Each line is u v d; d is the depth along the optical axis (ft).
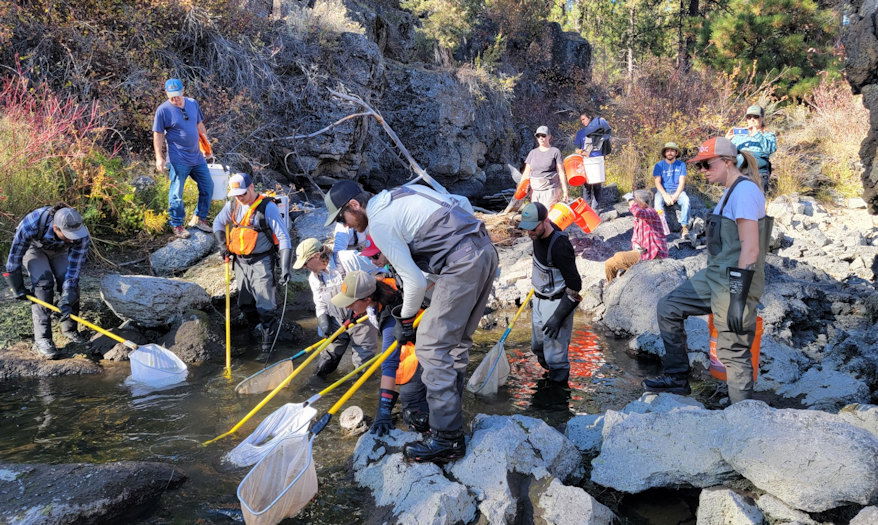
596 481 11.73
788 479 10.21
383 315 13.44
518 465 11.44
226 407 15.25
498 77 53.62
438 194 11.18
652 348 18.81
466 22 50.90
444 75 44.52
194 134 24.35
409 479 11.09
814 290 21.98
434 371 11.20
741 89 54.03
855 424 11.84
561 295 16.29
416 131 43.34
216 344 19.31
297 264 16.29
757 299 12.99
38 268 18.16
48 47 29.22
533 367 17.95
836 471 9.88
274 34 36.88
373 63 39.17
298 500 10.69
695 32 72.54
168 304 19.85
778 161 44.09
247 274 19.57
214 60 34.14
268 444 12.60
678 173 31.24
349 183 11.37
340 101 36.27
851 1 22.49
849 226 36.01
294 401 15.55
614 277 25.39
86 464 11.68
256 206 19.03
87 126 25.94
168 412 14.98
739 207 12.59
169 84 23.50
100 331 17.74
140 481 11.33
